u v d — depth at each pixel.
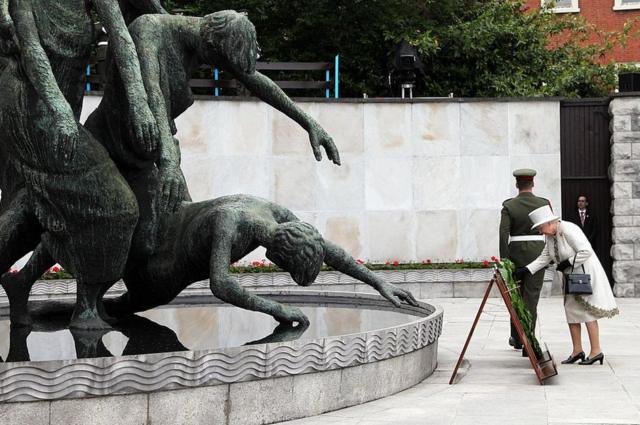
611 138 18.67
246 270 17.70
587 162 19.11
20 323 7.95
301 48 28.50
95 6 7.28
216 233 7.39
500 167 19.09
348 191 18.98
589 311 9.48
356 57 27.95
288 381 6.59
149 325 7.99
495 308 15.98
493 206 19.08
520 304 8.50
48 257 7.98
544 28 29.75
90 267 7.37
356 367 7.20
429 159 19.06
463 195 19.08
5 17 6.93
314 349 6.73
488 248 19.08
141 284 8.10
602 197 19.06
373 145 19.03
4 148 7.23
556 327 13.00
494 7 28.92
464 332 12.51
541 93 26.42
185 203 8.04
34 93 7.06
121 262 7.43
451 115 19.11
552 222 9.74
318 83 21.94
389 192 19.06
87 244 7.27
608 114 18.86
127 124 7.51
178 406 5.96
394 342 7.65
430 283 18.11
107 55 7.54
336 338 6.91
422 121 19.09
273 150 18.78
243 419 6.29
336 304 10.85
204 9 27.55
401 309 10.02
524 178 10.88
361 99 18.98
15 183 7.32
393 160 19.05
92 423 5.61
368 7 28.06
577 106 19.11
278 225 7.43
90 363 5.59
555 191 19.06
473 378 8.59
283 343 6.52
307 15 27.81
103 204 7.19
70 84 7.53
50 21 7.31
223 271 7.33
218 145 18.61
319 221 18.92
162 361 5.86
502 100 19.08
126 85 7.12
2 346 6.87
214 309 9.78
